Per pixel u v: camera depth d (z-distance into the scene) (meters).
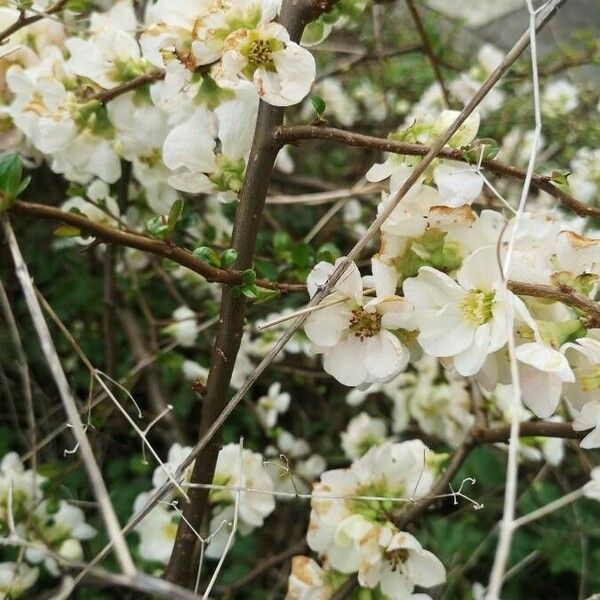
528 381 0.46
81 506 0.64
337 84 1.00
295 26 0.50
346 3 0.53
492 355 0.47
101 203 0.62
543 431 0.56
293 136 0.49
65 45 0.59
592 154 0.89
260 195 0.49
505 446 0.69
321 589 0.52
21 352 0.53
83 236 0.47
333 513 0.52
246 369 0.75
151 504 0.47
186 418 0.86
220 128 0.51
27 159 0.65
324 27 0.54
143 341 0.85
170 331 0.73
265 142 0.49
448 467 0.60
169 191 0.61
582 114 1.06
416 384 0.77
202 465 0.50
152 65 0.55
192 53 0.49
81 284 0.82
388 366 0.47
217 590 0.68
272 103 0.48
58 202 0.77
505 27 1.36
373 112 1.05
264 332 0.76
